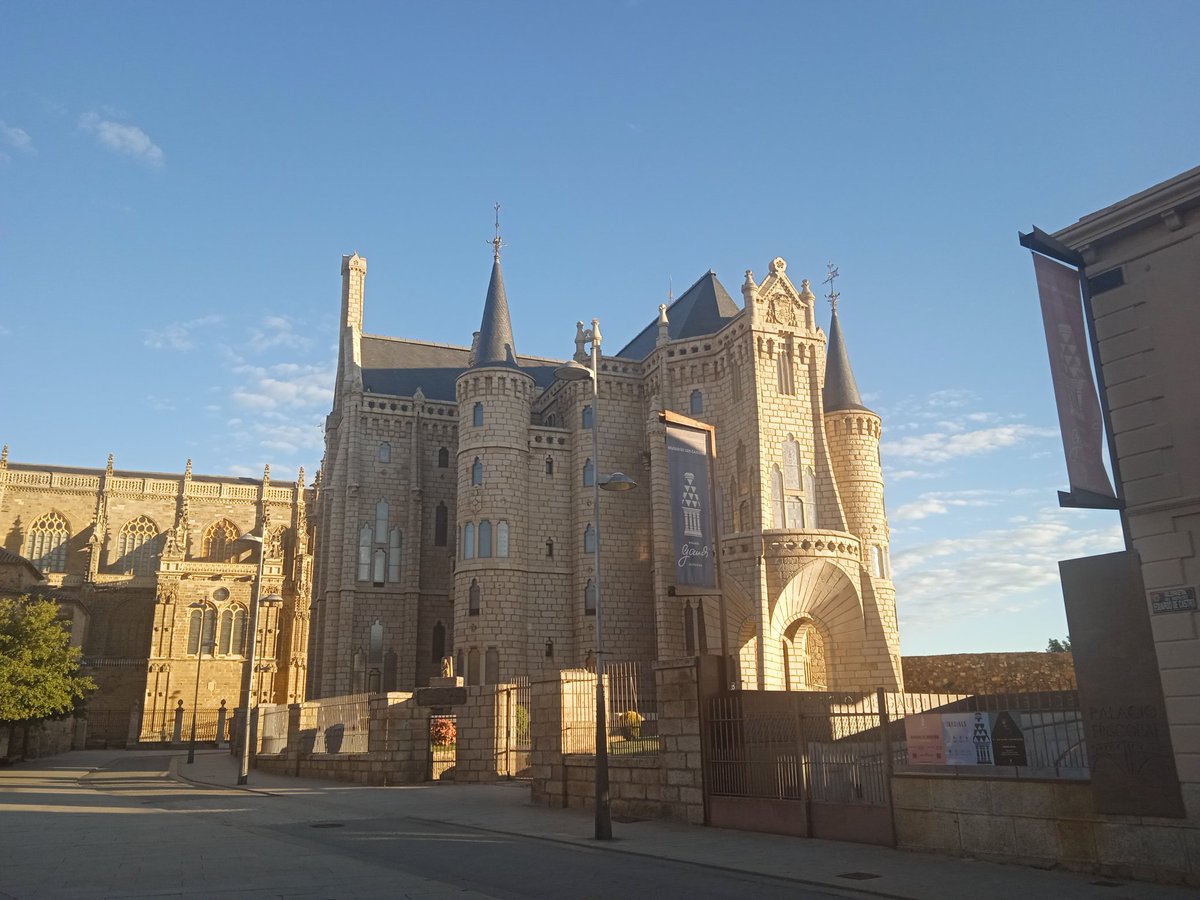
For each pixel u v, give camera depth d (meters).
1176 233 16.47
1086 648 16.23
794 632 50.38
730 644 49.34
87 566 95.69
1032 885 14.81
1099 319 17.33
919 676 54.56
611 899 13.54
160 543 101.19
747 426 56.47
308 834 21.00
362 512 68.94
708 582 31.77
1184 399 15.88
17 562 80.75
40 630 57.00
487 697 35.31
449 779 36.12
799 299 58.97
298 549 95.25
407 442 71.69
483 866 16.47
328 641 66.50
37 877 14.59
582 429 63.84
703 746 22.58
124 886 13.73
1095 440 16.61
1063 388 16.53
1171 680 15.22
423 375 78.06
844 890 14.64
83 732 82.56
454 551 70.62
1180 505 15.54
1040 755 16.94
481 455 61.75
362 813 25.56
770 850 18.42
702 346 61.19
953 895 14.09
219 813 25.80
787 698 22.91
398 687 66.12
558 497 63.31
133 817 24.52
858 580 47.88
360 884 14.13
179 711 84.19
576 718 27.45
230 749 72.06
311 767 41.31
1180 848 14.74
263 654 90.94
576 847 19.17
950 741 18.03
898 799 18.59
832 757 20.05
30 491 97.69
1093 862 15.71
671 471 32.06
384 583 68.06
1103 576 16.20
